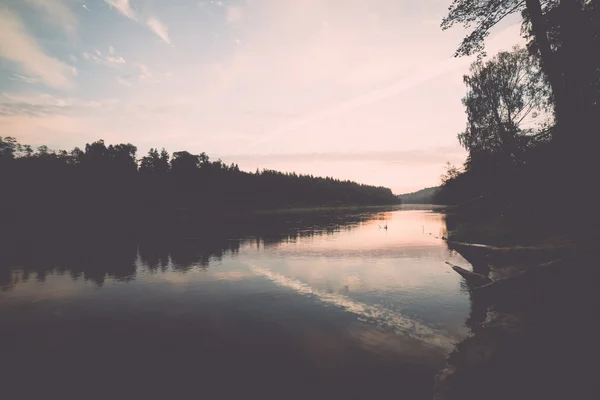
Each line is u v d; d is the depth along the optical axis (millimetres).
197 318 11031
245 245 31438
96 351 8578
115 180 100625
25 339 9523
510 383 5305
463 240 26266
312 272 18125
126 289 15492
